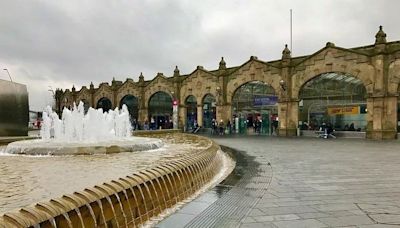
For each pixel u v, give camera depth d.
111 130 24.92
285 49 35.69
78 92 67.19
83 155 10.57
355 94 31.34
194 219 5.05
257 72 38.19
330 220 5.30
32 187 5.41
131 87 53.94
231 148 19.50
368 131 29.67
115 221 4.48
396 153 16.53
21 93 17.59
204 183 8.18
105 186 4.62
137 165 8.13
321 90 33.69
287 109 35.44
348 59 31.06
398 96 28.39
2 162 8.77
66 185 5.59
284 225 5.03
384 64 28.80
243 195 6.77
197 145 14.77
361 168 11.20
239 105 40.62
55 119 18.86
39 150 10.74
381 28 29.16
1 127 16.36
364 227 4.96
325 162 12.80
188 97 46.22
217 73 41.97
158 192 5.72
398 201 6.58
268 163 12.35
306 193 7.25
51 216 3.41
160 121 49.91
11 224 3.01
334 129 32.72
